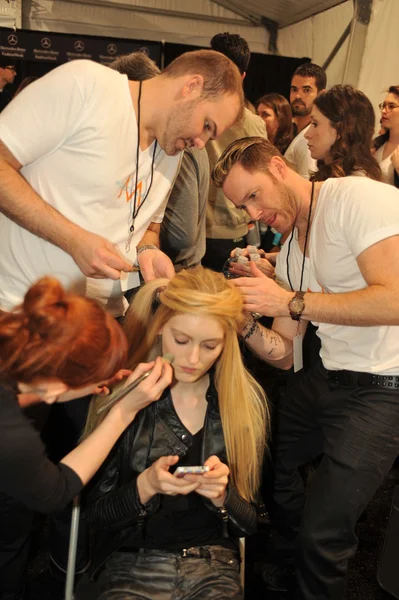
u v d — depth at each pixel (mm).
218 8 4906
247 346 2135
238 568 1547
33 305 1109
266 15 4934
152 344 1591
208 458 1527
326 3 4340
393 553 2133
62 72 1546
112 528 1489
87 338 1104
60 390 1137
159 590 1477
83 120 1558
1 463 1185
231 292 1501
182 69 1607
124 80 1614
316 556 1760
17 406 1223
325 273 1792
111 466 1589
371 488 1759
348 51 4164
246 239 3518
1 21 4375
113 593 1459
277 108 3891
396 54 3895
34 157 1582
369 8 4008
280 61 4562
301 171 3506
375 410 1746
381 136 3557
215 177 1889
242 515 1549
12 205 1549
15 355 1086
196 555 1536
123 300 1977
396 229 1607
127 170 1680
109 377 1171
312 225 1805
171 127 1646
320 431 2035
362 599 2154
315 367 1976
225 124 1669
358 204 1657
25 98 1542
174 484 1367
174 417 1572
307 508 1793
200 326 1454
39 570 2197
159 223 2129
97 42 4281
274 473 2135
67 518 1863
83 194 1646
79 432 1889
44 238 1604
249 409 1586
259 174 1784
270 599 2115
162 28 4855
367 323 1646
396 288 1601
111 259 1580
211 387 1598
